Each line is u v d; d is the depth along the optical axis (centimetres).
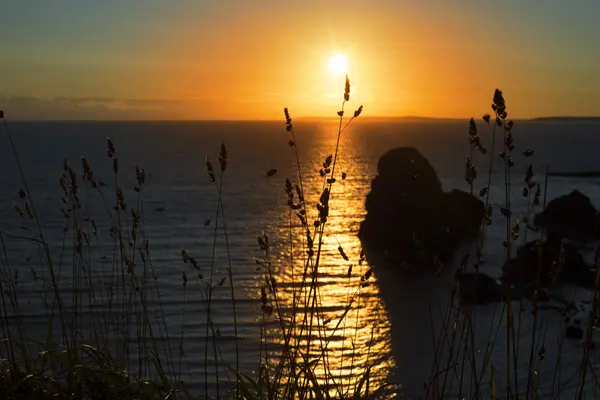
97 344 399
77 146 16338
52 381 334
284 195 6131
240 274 2406
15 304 410
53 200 5447
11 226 3709
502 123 295
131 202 5303
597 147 16288
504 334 1400
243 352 1334
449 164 10431
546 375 1091
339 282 2298
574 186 7175
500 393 969
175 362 1167
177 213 4753
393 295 2017
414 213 3378
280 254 2555
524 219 313
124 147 16425
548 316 1525
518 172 8706
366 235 3516
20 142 18525
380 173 3650
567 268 2019
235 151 14988
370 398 359
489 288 1698
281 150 15838
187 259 347
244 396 353
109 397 325
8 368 361
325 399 335
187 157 12488
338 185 7150
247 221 4341
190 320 1678
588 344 323
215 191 6581
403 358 1391
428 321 1684
